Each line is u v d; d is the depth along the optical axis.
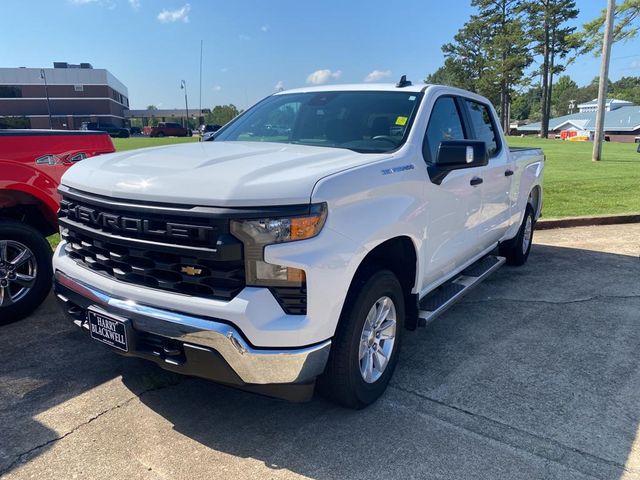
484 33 71.62
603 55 22.27
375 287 3.12
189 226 2.60
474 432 3.08
